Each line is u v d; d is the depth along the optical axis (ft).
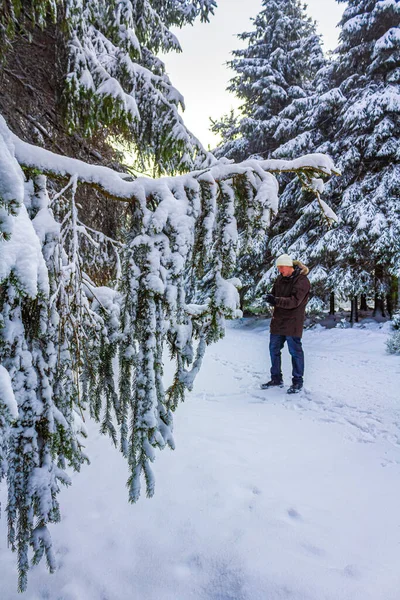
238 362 22.21
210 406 12.66
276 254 45.11
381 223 35.68
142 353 5.19
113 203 12.16
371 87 40.37
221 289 5.56
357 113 38.14
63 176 5.05
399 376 17.83
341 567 5.37
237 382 16.87
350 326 40.47
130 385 5.83
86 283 6.26
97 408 6.44
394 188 37.55
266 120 52.24
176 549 5.79
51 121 12.12
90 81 10.60
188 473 7.80
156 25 14.44
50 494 4.65
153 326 5.10
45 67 11.35
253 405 13.00
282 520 6.38
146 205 5.34
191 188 5.52
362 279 39.19
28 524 4.55
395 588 4.99
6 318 4.33
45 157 4.99
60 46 10.65
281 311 14.73
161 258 5.10
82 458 6.24
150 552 5.76
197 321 5.87
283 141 52.06
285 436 10.14
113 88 10.75
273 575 5.19
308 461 8.70
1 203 3.35
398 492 7.45
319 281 41.29
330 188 39.96
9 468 4.47
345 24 42.01
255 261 48.34
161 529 6.23
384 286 39.99
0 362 4.36
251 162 5.81
